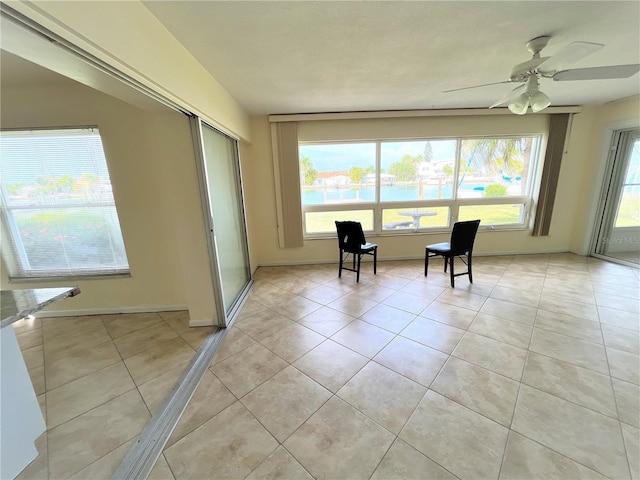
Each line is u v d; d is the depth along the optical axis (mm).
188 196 2193
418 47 1930
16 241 2578
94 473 1213
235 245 3062
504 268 3711
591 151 3898
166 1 1328
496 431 1349
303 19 1554
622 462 1181
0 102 2299
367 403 1549
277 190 3924
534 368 1778
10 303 1101
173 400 1615
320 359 1950
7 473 977
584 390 1582
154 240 2664
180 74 1735
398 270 3820
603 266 3678
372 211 4148
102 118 2373
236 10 1440
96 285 2727
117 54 1159
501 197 4148
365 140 3863
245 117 3430
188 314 2734
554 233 4254
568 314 2451
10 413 986
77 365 1978
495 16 1588
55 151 2434
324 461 1232
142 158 2479
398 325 2375
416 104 3391
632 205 3613
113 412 1552
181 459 1261
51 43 952
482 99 3234
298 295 3096
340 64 2162
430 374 1762
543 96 2023
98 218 2602
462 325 2332
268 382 1737
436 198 4141
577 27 1732
